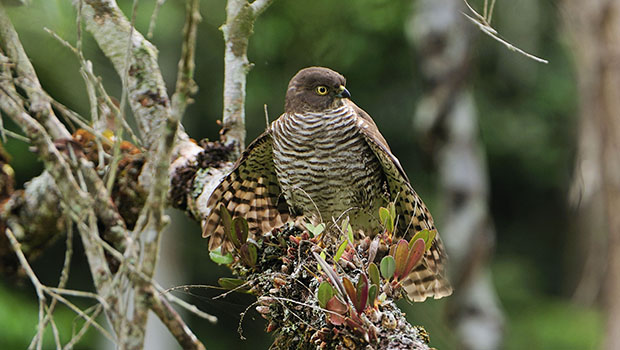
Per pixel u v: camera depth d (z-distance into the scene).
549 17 16.81
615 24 10.34
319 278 6.69
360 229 9.38
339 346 6.11
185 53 5.23
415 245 6.54
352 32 18.44
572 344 20.88
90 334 17.52
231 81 9.15
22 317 17.20
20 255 5.89
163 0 5.66
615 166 10.54
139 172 9.01
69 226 5.85
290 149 8.91
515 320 22.42
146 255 5.46
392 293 6.55
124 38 9.04
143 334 5.48
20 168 17.83
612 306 10.97
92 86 6.36
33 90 6.32
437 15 15.59
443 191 16.12
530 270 24.36
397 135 21.45
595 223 10.94
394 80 20.28
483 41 20.39
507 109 22.14
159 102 8.96
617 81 10.34
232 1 9.07
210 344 20.30
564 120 21.89
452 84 15.70
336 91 9.07
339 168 9.02
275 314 6.99
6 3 8.61
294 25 18.02
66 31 9.83
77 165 6.29
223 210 7.45
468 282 16.00
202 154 8.92
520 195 24.61
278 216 9.16
